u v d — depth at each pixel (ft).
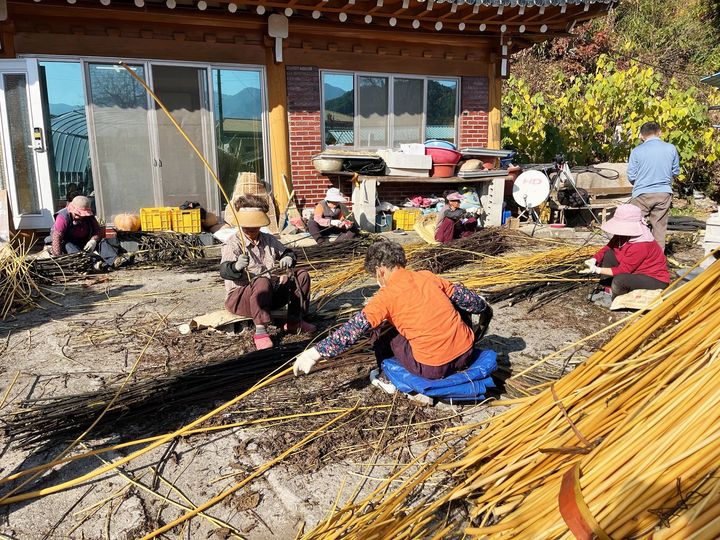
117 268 23.24
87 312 17.39
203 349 14.14
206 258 25.05
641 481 5.97
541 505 6.65
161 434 10.26
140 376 12.60
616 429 6.86
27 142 26.37
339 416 10.62
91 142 27.78
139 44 27.68
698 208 44.93
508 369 12.39
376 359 12.16
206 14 27.94
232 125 30.12
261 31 29.60
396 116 33.60
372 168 30.58
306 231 28.76
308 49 30.71
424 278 10.96
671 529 5.45
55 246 22.18
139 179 28.89
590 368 8.43
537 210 34.81
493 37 33.58
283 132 30.63
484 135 35.45
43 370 13.07
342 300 18.56
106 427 10.35
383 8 28.81
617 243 17.03
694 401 6.42
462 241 25.82
